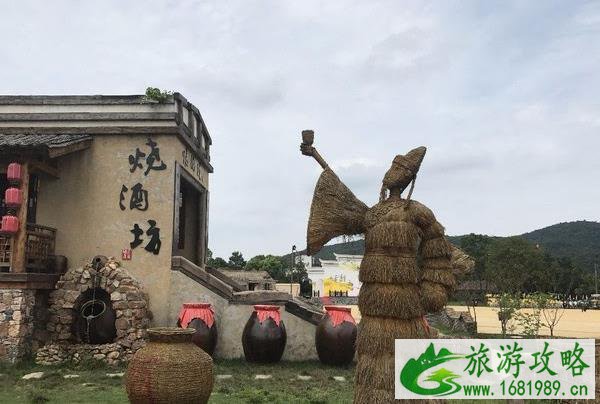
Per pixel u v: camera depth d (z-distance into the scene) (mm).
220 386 10328
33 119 14578
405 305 5027
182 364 7117
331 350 12578
